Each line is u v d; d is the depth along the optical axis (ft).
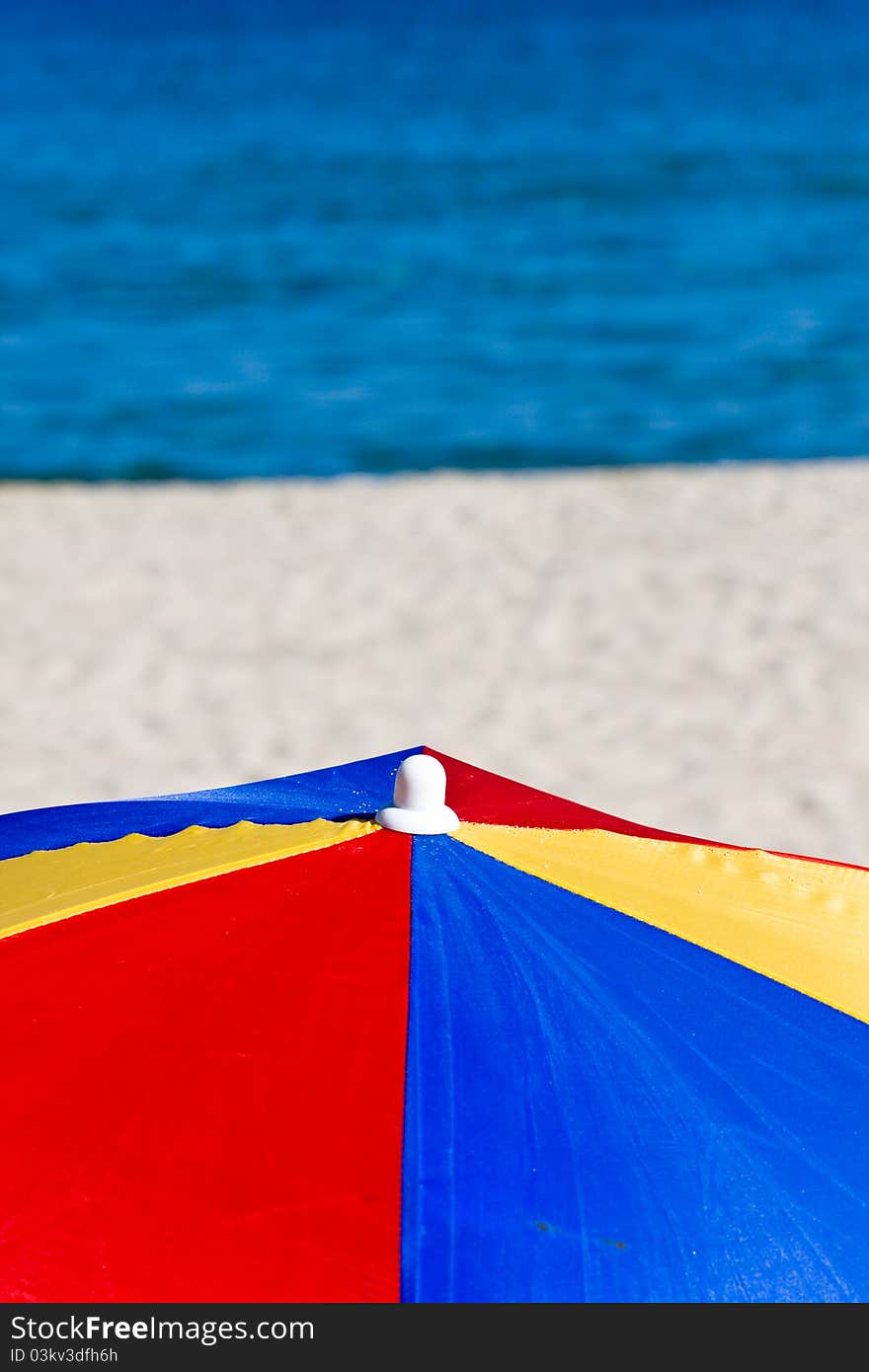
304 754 24.21
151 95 168.04
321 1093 6.66
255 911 7.97
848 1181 6.52
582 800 22.53
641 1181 6.35
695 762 24.06
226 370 68.33
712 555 35.76
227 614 31.68
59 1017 7.14
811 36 213.87
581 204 107.04
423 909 8.02
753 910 8.68
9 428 59.88
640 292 82.12
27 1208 6.07
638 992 7.58
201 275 87.45
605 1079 6.91
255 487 43.78
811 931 8.57
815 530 37.81
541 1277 5.86
